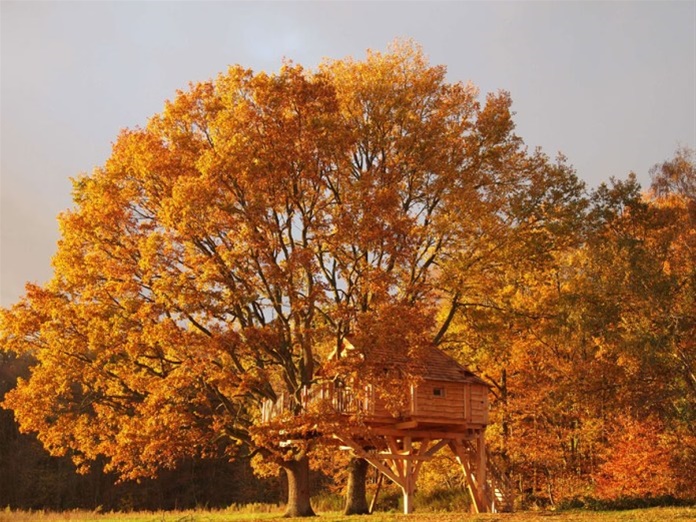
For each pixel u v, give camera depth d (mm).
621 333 36062
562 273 41438
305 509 30922
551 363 41094
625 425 38281
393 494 48094
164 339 26734
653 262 36688
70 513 39719
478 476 33188
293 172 28688
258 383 28578
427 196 34594
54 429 29203
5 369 70312
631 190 38750
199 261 27672
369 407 31312
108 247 30078
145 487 65562
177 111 30828
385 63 35156
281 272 27578
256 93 29062
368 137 34500
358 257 29172
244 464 65938
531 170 34812
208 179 27375
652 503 34750
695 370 36500
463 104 35281
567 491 40125
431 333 35344
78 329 29078
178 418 27734
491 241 33375
